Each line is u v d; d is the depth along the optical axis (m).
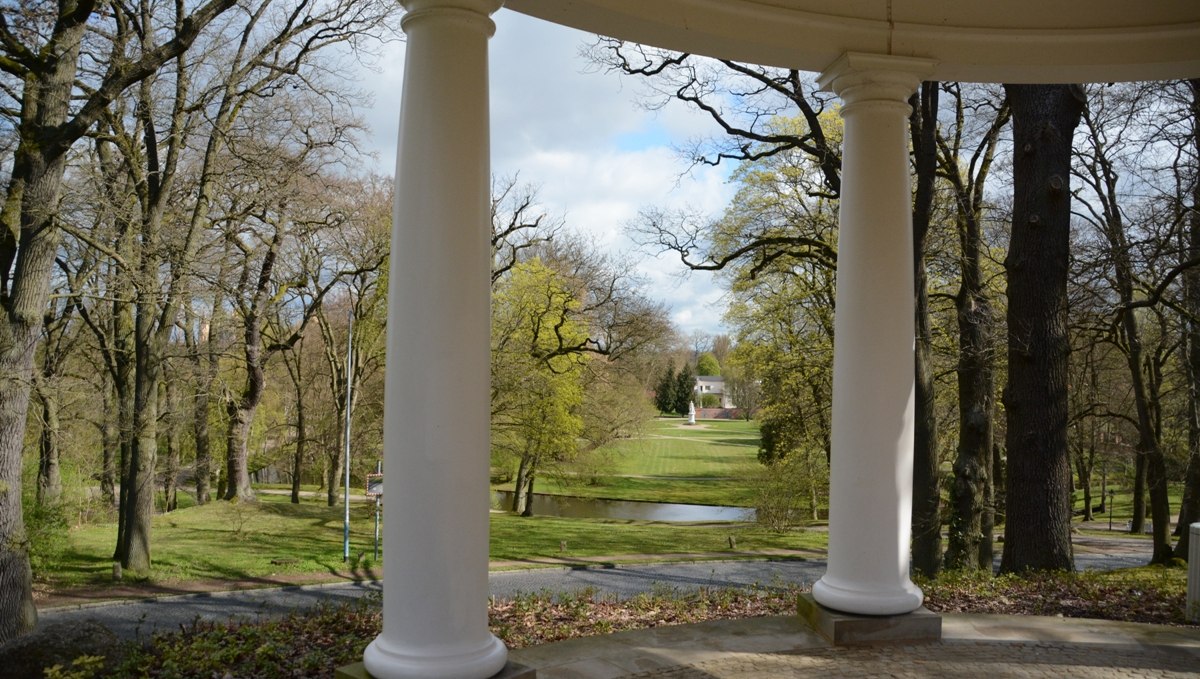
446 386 10.95
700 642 15.08
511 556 63.75
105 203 43.66
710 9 14.05
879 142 15.16
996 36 15.05
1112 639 15.60
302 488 114.25
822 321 54.62
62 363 67.75
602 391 87.94
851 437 15.12
